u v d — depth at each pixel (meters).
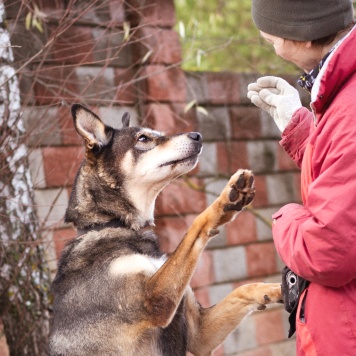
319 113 2.82
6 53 5.08
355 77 2.74
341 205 2.55
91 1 5.94
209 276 6.73
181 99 6.59
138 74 6.36
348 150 2.59
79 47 5.98
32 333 5.00
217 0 10.18
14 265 4.98
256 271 7.10
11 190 4.96
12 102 5.07
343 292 2.76
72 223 4.00
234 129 7.09
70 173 5.77
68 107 5.43
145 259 3.68
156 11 6.39
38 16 5.38
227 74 7.07
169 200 6.42
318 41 2.91
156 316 3.51
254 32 9.84
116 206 3.94
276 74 7.35
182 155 4.01
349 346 2.74
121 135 4.07
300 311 2.92
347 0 2.89
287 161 7.51
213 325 3.90
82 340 3.63
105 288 3.61
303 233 2.67
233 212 3.44
